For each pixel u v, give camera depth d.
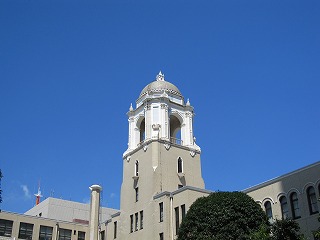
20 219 73.31
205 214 42.88
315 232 34.34
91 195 69.69
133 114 70.56
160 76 72.69
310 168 46.97
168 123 66.44
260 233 37.03
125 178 66.81
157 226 57.09
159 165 62.00
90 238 65.88
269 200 50.50
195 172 65.56
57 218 93.19
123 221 64.31
